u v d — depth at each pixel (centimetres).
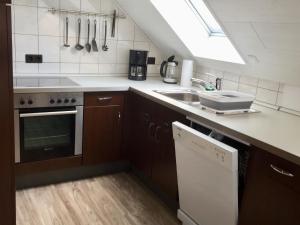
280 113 231
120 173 317
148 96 263
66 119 275
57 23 296
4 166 182
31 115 250
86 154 290
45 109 260
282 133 179
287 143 161
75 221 234
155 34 325
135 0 287
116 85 288
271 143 159
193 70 330
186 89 297
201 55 297
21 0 276
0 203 187
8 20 163
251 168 171
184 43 299
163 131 251
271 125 195
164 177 255
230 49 270
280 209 156
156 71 359
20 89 244
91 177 304
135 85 297
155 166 268
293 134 179
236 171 170
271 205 161
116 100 291
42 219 233
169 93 281
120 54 335
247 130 179
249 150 173
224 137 194
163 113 249
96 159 297
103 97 283
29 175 275
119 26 326
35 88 250
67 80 294
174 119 236
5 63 168
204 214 211
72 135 279
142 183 299
